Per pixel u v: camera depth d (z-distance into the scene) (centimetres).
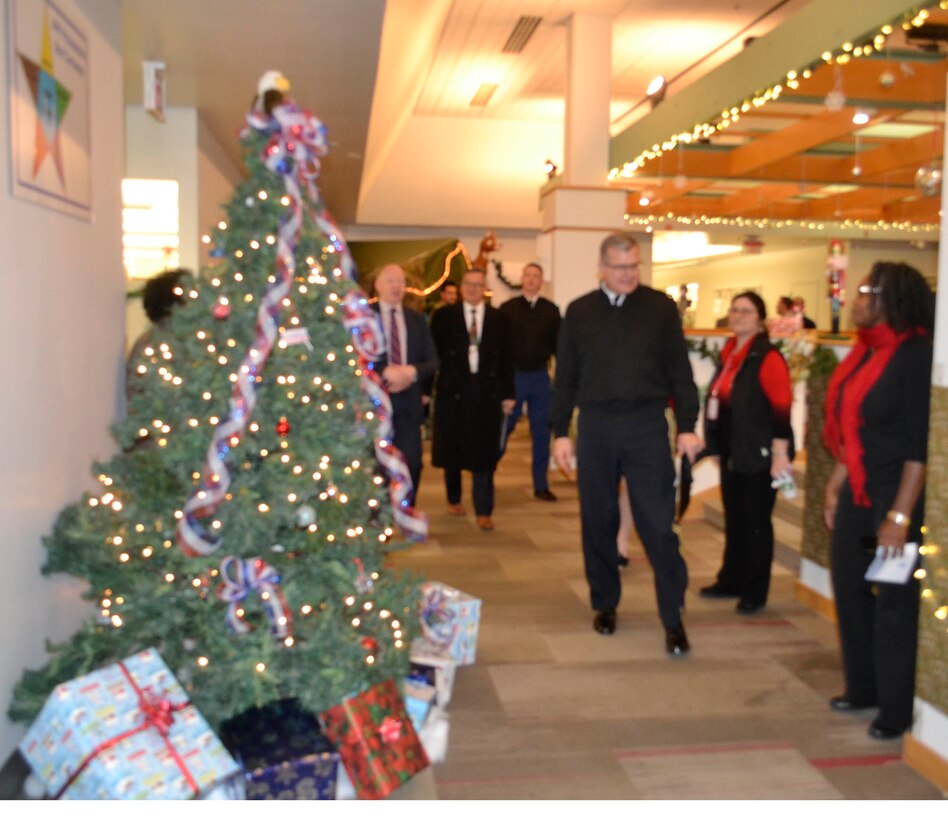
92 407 321
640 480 365
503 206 1323
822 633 397
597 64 828
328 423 268
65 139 291
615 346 363
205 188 654
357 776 248
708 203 1183
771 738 297
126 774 220
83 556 268
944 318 263
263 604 258
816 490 432
